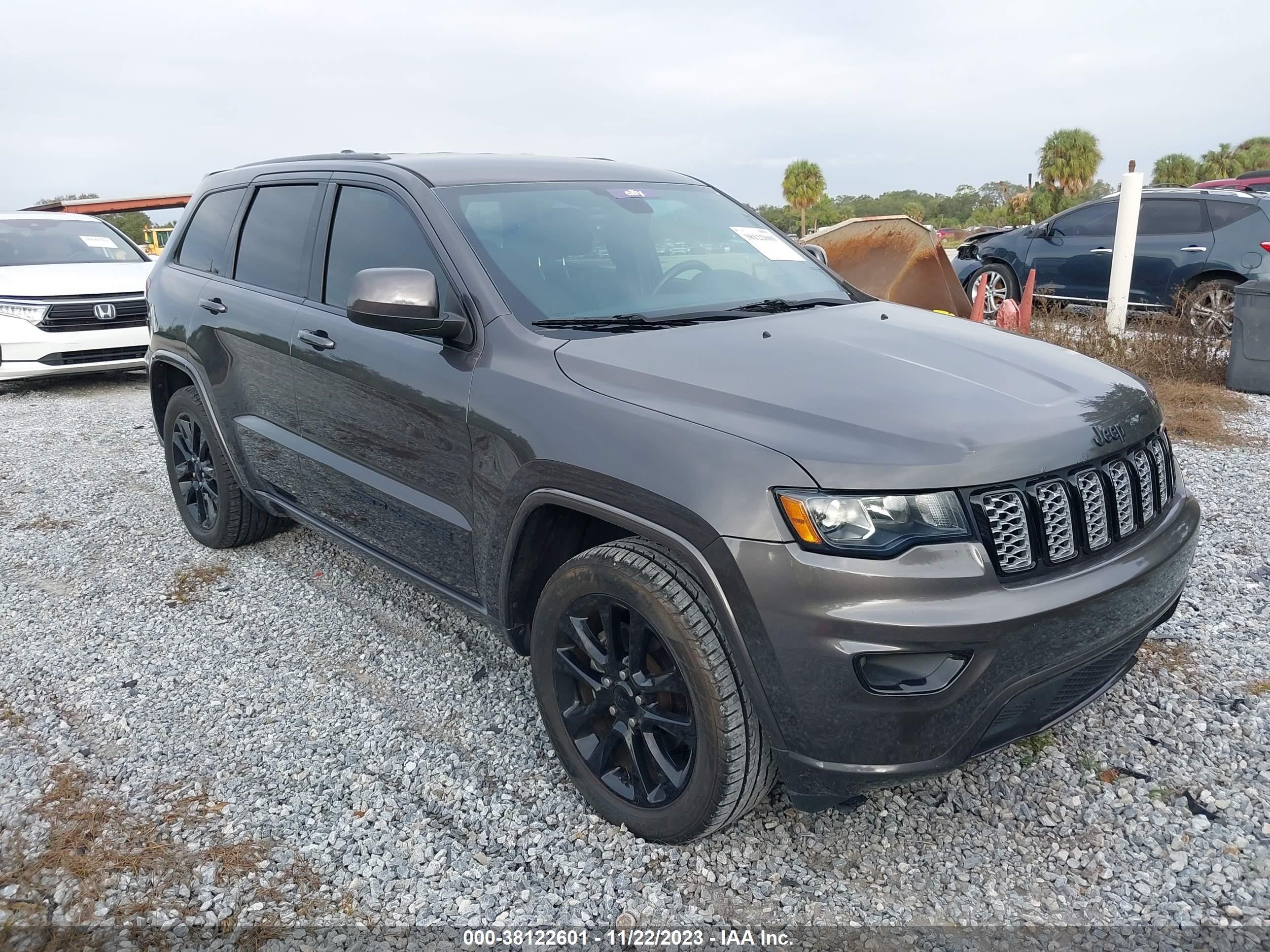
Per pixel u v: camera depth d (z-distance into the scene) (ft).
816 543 6.75
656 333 9.21
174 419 15.53
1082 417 7.79
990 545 6.95
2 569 15.19
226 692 11.22
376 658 11.96
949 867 8.02
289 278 12.48
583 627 8.40
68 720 10.67
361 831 8.69
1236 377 25.13
